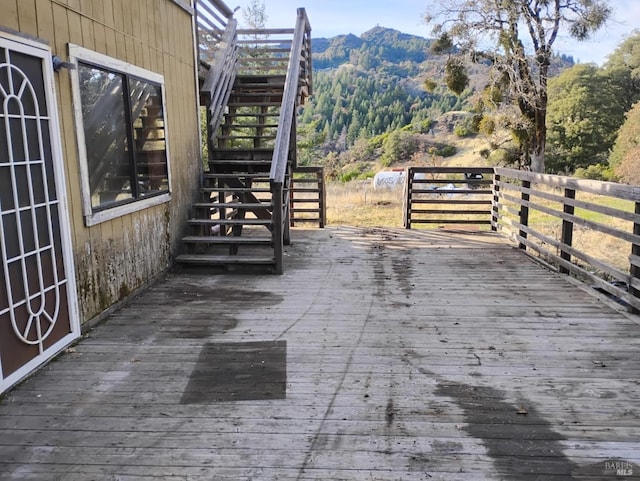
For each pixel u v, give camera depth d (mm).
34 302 3053
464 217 11094
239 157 7000
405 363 3145
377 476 2062
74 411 2592
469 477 2053
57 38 3355
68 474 2090
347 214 11680
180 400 2703
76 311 3551
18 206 2908
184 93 5922
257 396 2738
